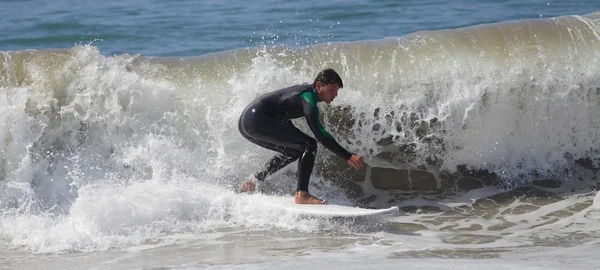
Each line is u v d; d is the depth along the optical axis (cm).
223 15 5088
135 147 2642
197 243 2147
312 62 2814
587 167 2841
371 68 2800
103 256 2045
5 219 2378
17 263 2008
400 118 2755
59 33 4666
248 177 2653
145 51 4225
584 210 2483
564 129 2847
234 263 1912
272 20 4884
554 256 1884
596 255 1870
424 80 2783
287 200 2428
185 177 2623
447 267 1695
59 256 2066
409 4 5359
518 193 2677
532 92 2820
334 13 5066
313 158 2409
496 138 2800
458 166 2788
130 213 2284
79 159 2609
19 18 5094
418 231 2297
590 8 5078
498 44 2891
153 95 2683
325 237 2197
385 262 1781
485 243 2136
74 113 2627
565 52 2881
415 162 2772
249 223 2327
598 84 2858
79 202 2273
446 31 2980
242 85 2730
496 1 5444
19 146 2556
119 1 5684
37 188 2553
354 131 2752
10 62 2706
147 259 1995
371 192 2691
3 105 2575
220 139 2678
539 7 5188
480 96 2781
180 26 4794
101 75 2672
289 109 2386
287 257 1967
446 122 2769
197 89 2736
